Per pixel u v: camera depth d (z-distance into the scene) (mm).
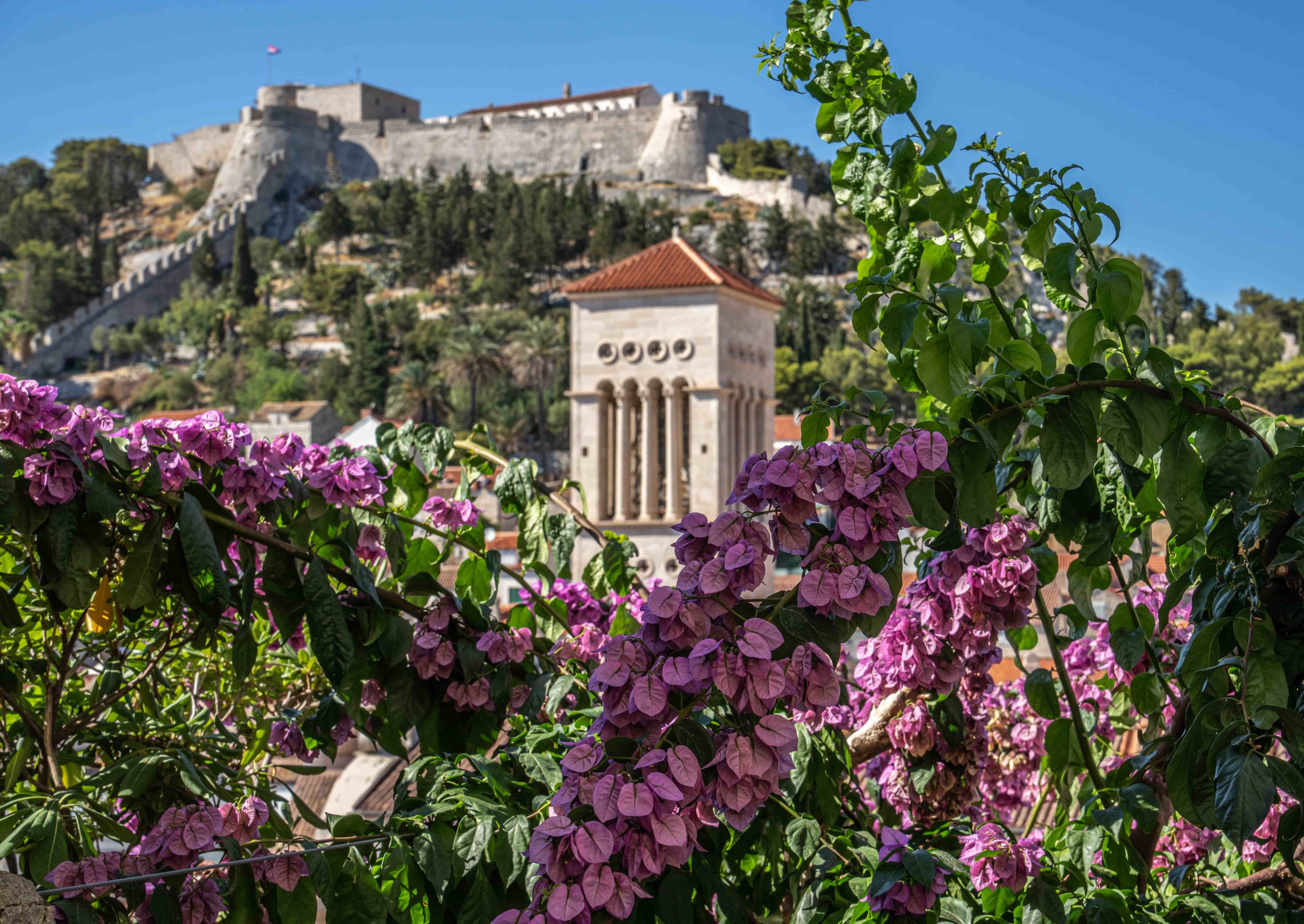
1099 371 3953
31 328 190000
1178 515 4238
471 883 4523
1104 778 5141
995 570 4371
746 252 199375
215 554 4254
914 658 4613
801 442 3805
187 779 4562
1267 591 4094
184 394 176875
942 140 4258
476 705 5258
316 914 4172
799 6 4531
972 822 5691
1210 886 4977
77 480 4184
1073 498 4527
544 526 5801
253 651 4516
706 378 59781
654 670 3312
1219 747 3734
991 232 4359
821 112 4520
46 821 4133
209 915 4141
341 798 19391
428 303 197875
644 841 3184
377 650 5152
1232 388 4340
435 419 149625
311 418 142375
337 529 5023
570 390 60844
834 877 4578
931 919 4113
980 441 3656
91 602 4633
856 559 3490
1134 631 4949
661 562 59344
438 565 5723
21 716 4953
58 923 3996
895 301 4344
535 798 4703
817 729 5223
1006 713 7352
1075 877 4539
